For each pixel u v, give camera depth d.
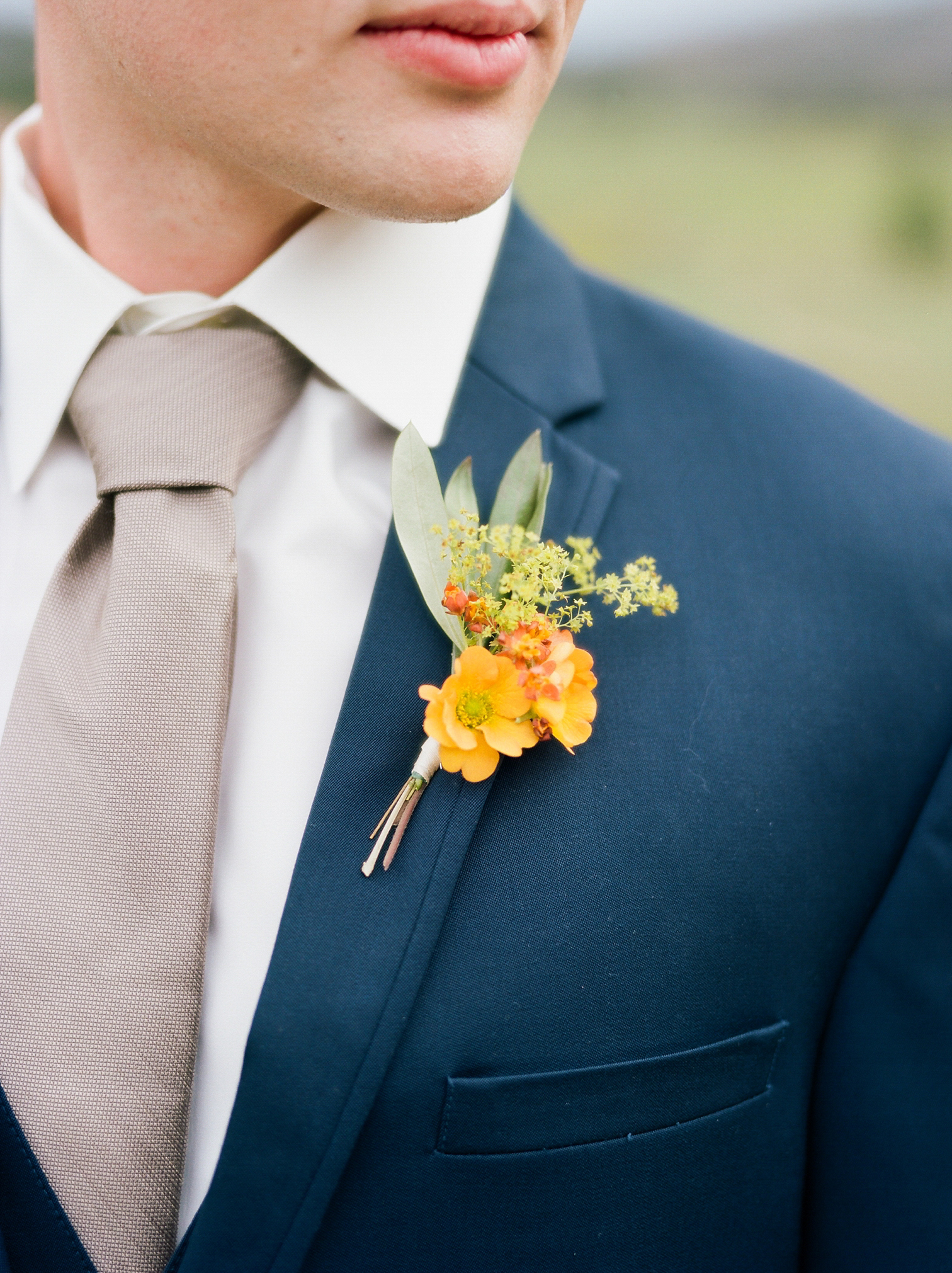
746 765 0.53
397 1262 0.51
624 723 0.53
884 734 0.55
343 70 0.48
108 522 0.53
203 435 0.53
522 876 0.52
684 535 0.56
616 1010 0.52
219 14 0.47
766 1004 0.54
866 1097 0.56
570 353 0.58
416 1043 0.51
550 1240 0.52
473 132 0.49
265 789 0.52
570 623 0.51
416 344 0.55
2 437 0.57
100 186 0.55
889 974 0.55
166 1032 0.49
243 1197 0.49
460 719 0.49
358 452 0.56
